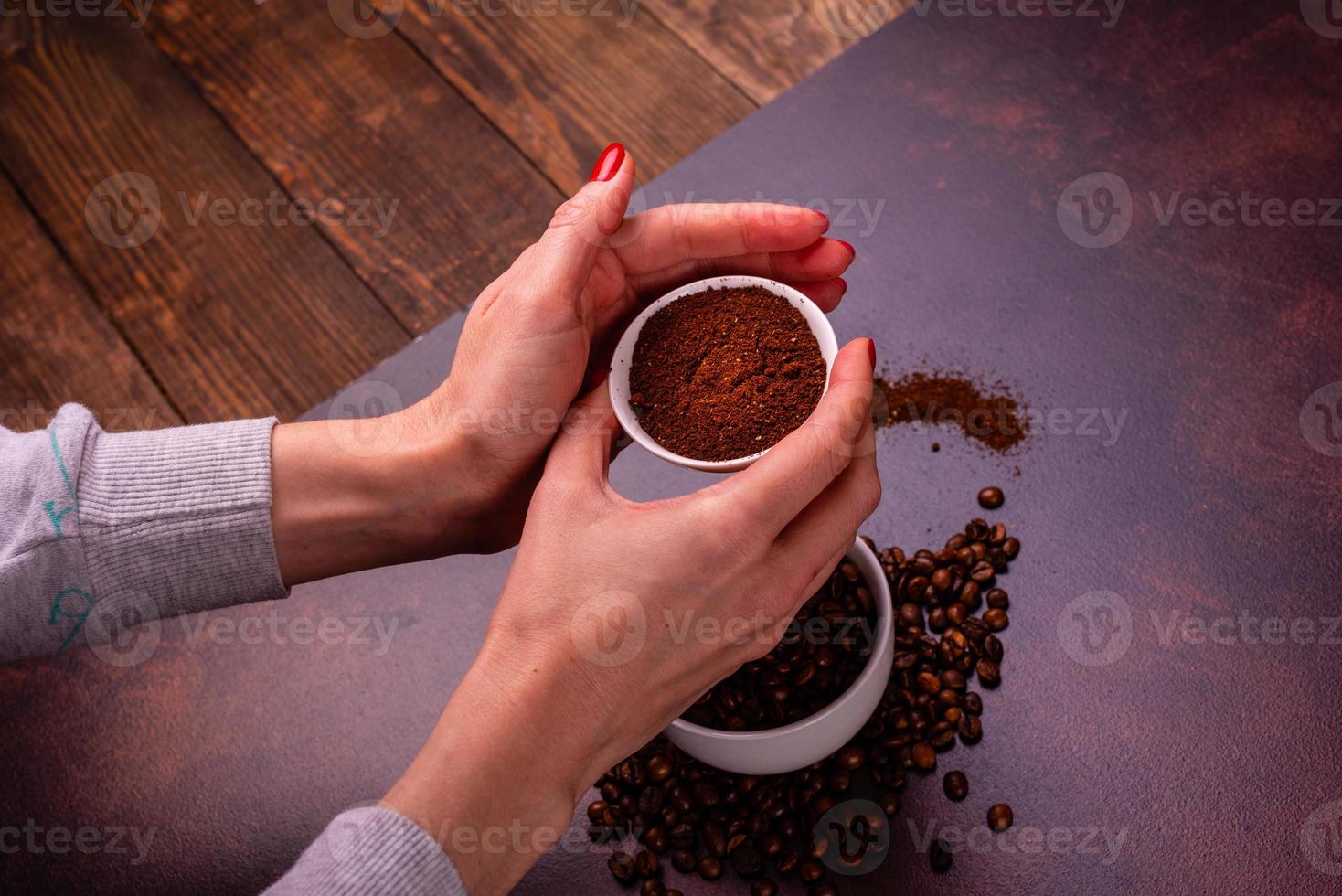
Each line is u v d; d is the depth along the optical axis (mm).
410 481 649
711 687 610
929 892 659
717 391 622
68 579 639
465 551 696
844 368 603
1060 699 686
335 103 959
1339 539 699
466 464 646
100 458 645
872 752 681
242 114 965
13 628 642
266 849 697
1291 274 761
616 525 587
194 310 902
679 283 685
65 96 984
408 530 670
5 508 632
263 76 976
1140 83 831
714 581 580
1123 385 748
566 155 919
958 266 790
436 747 561
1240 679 679
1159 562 707
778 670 651
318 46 981
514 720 562
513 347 624
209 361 887
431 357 816
